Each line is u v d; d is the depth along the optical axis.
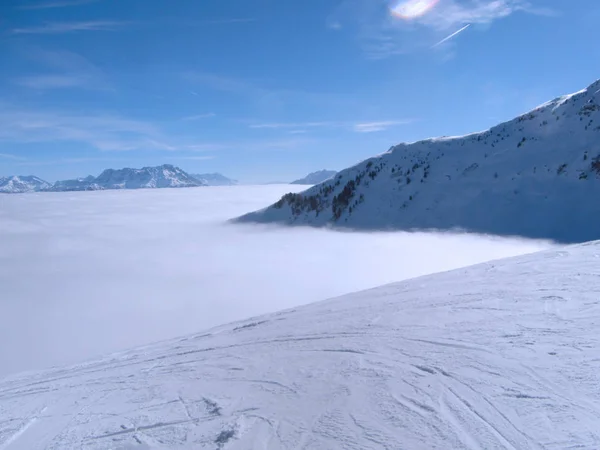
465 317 8.52
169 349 11.52
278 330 10.84
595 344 6.17
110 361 11.34
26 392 9.14
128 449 5.42
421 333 8.02
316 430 5.06
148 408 6.79
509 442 4.20
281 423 5.40
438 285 12.41
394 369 6.52
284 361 8.00
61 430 6.50
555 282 10.09
